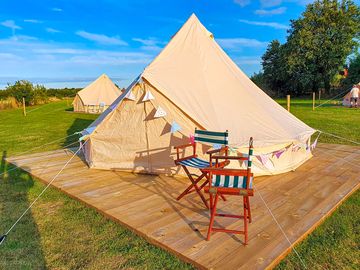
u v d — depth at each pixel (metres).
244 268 2.47
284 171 5.09
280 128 5.00
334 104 20.75
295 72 31.22
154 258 2.78
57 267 2.70
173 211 3.66
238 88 5.52
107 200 4.05
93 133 5.44
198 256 2.67
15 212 3.87
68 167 5.80
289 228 3.16
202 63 5.54
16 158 6.73
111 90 18.89
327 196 4.04
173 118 4.87
